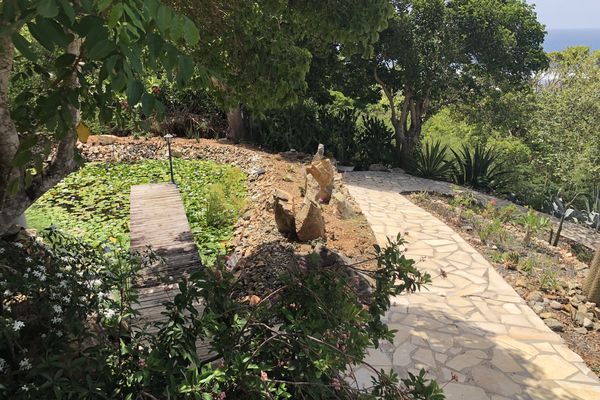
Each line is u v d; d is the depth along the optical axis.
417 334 4.94
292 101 4.75
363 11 4.82
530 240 8.24
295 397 2.30
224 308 2.56
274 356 2.45
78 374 2.33
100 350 2.43
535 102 13.87
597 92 11.88
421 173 13.16
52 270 3.02
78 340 2.65
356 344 2.38
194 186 9.63
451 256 7.02
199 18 4.49
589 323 5.30
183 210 7.44
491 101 13.64
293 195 8.52
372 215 8.66
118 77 1.63
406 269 2.89
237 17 4.38
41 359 2.25
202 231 7.32
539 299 5.83
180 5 4.44
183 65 1.77
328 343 2.24
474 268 6.65
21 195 3.31
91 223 7.51
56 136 2.09
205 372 2.13
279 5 4.71
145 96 1.69
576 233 9.73
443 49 11.97
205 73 2.40
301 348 2.29
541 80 16.61
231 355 2.33
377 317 2.84
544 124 12.52
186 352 2.33
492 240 8.03
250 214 7.84
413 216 8.78
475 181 12.66
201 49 4.70
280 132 12.77
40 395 2.12
